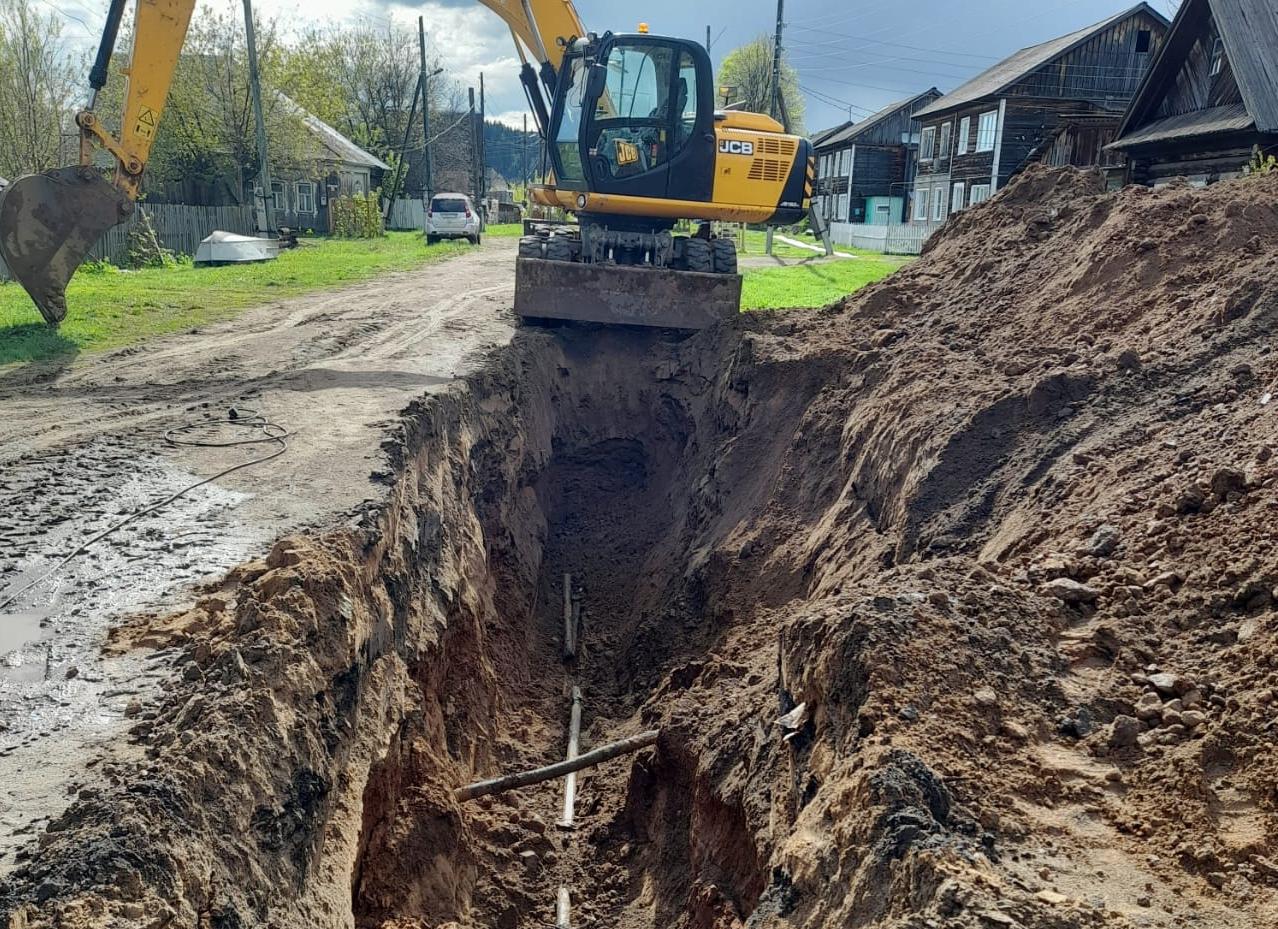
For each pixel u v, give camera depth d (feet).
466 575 33.94
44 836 13.83
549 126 55.47
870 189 182.19
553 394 53.57
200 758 15.56
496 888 26.68
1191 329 29.86
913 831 14.32
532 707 37.06
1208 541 20.17
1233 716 16.28
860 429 36.22
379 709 22.59
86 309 56.65
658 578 44.42
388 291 70.23
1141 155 87.04
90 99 49.29
